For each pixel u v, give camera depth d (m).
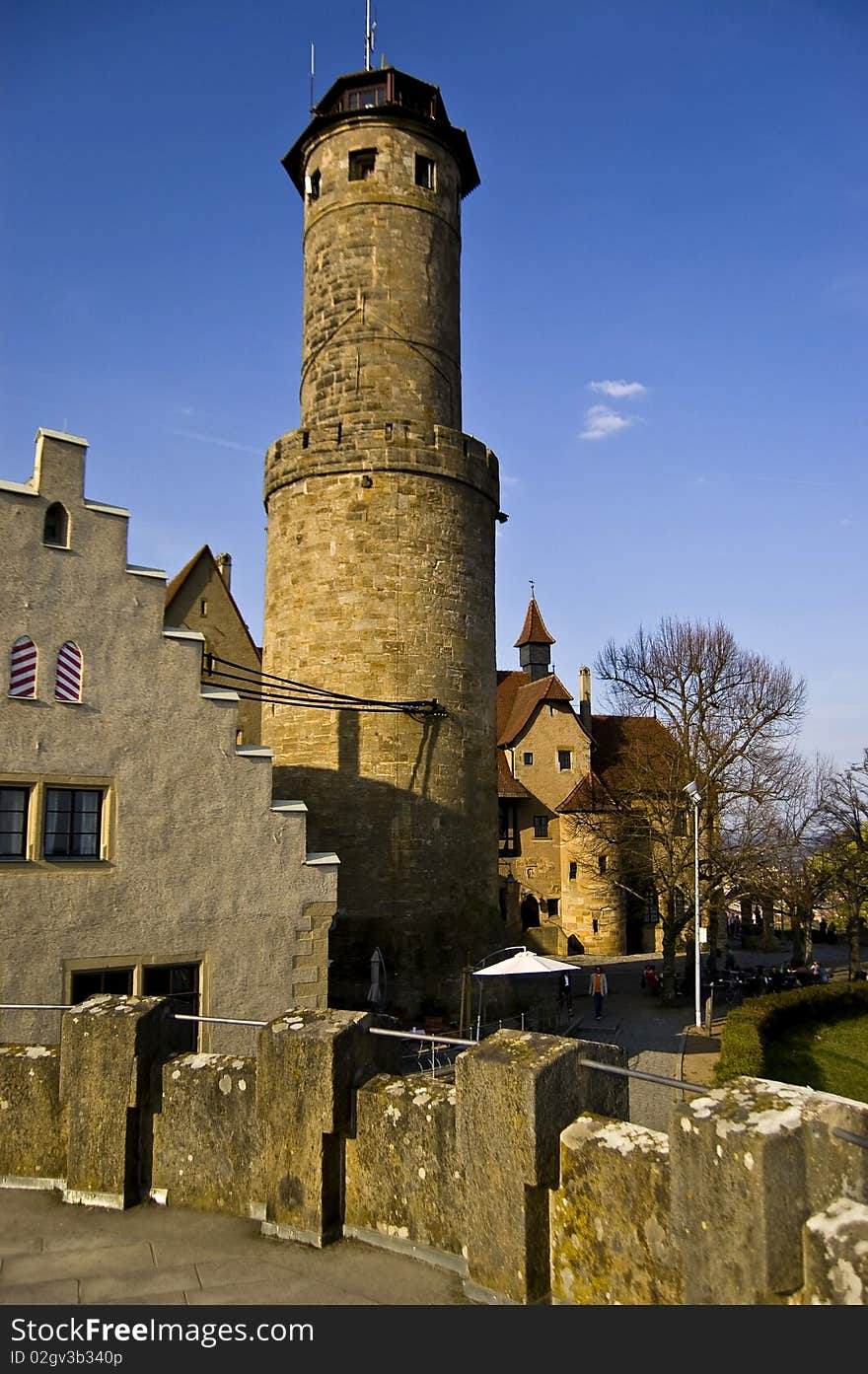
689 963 40.06
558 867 50.75
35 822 12.52
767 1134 3.99
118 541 13.67
